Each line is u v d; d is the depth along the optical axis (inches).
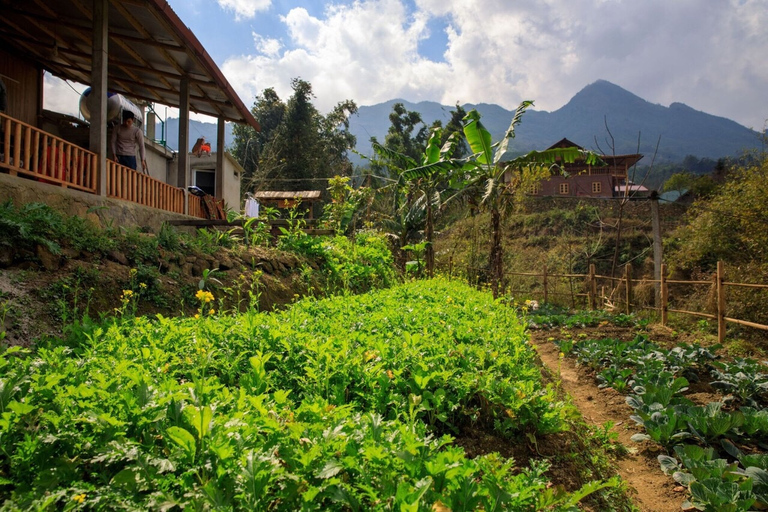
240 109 520.4
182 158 469.4
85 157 314.2
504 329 220.5
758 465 158.7
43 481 74.1
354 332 176.7
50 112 491.8
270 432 85.4
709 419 187.3
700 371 281.3
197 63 412.2
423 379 134.7
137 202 380.2
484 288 531.2
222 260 303.4
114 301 217.3
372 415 94.4
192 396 95.7
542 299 776.3
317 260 417.7
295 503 72.7
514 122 601.0
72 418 86.8
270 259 347.9
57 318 188.9
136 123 552.1
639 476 169.3
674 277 760.3
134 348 146.3
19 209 228.7
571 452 147.6
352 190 685.9
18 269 200.5
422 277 593.9
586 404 249.9
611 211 1263.5
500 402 145.3
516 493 79.4
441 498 73.9
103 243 239.6
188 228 407.2
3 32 413.4
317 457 77.5
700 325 464.1
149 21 355.6
